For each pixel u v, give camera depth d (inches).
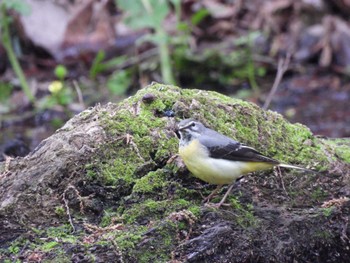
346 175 318.7
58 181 289.6
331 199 305.6
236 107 326.0
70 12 684.1
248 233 278.2
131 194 288.5
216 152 278.2
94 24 681.6
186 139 281.4
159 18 563.5
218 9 687.7
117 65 637.9
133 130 306.7
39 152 305.0
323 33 654.5
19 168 298.5
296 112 577.3
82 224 278.2
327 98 598.5
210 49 639.8
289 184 309.1
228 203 289.1
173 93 324.2
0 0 601.0
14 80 636.1
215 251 269.1
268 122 328.2
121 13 687.1
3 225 272.7
